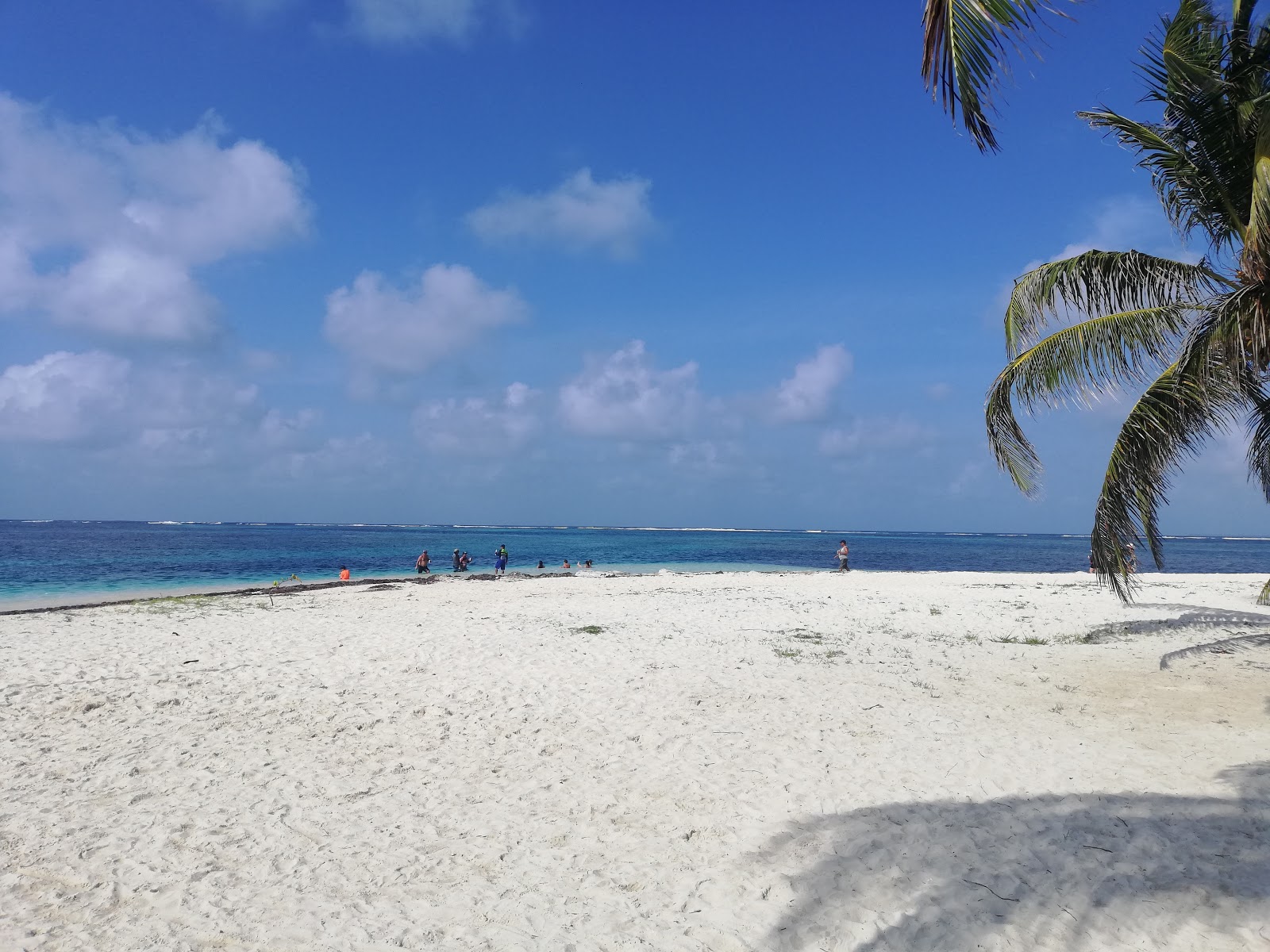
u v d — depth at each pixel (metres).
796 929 4.18
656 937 4.15
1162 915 4.11
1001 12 3.80
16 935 4.17
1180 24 7.81
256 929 4.27
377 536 123.00
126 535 106.75
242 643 13.30
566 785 6.51
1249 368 8.40
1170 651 12.38
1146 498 8.73
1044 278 9.34
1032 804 5.78
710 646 13.20
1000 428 9.97
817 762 6.93
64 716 8.63
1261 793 5.80
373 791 6.41
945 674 10.83
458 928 4.27
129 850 5.28
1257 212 6.41
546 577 34.84
